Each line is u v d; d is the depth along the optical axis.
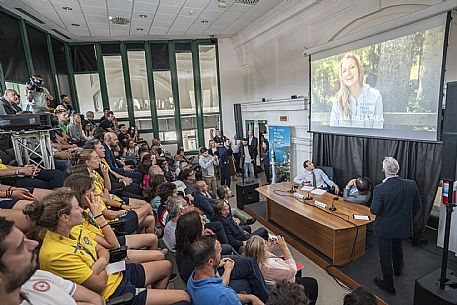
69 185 1.87
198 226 1.98
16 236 0.89
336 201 3.71
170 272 2.07
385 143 3.83
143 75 8.11
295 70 5.96
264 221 4.43
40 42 6.09
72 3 4.97
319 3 4.85
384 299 2.47
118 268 1.69
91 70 7.71
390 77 3.60
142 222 2.87
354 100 4.18
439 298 1.93
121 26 6.45
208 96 8.66
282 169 6.36
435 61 3.07
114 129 6.51
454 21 3.02
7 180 2.33
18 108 3.49
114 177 3.67
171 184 3.07
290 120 6.14
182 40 8.16
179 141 8.55
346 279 2.83
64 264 1.39
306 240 3.57
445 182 2.06
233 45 8.47
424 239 3.40
